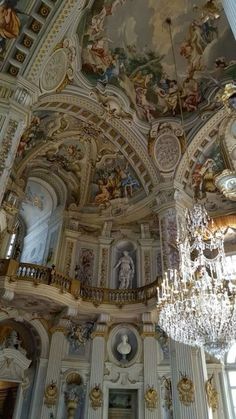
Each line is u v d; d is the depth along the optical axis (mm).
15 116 10234
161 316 10117
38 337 13711
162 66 15055
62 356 13297
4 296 12133
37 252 16750
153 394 12406
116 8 12633
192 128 15328
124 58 14422
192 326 9234
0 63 10398
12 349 13070
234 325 9102
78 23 11891
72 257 15664
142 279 15141
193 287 9500
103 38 13406
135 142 15828
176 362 11320
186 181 15602
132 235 16547
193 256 13852
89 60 13594
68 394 12594
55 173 17031
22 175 15445
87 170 17125
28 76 10758
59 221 16391
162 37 14344
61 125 15141
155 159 15742
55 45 11156
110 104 14695
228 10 6488
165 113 15719
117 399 13000
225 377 12477
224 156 15617
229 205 15609
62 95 13492
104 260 16062
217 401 11711
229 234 14930
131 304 13828
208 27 13758
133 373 13141
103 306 13914
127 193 17031
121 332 14242
